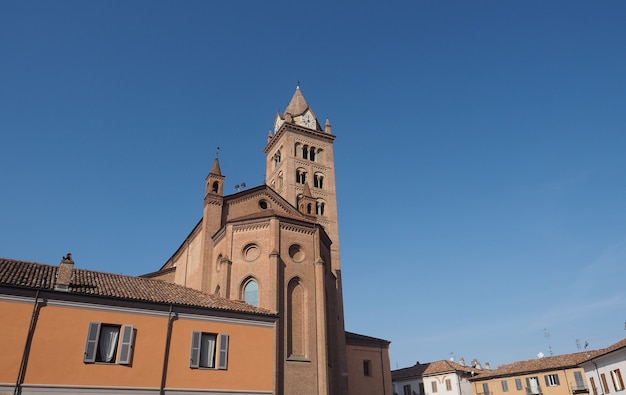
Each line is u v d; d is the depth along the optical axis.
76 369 28.14
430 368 90.88
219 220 52.59
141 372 30.02
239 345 34.12
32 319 27.86
